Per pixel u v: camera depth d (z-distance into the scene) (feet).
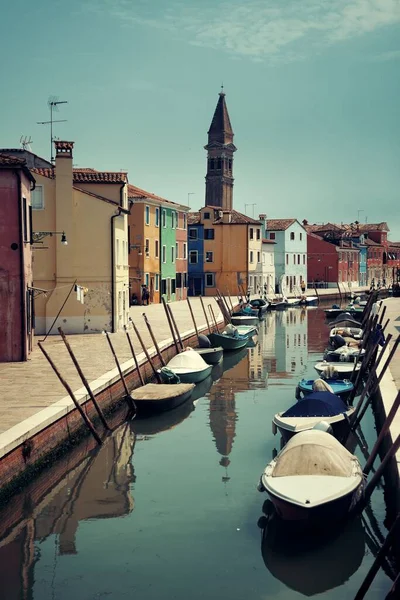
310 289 298.35
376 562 32.40
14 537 42.14
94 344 97.45
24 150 134.72
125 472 53.47
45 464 50.60
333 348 115.03
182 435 64.18
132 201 170.60
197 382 88.58
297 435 47.39
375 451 46.98
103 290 110.52
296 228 283.59
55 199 108.78
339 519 41.37
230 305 183.11
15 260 81.71
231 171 472.03
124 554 39.78
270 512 45.50
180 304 185.06
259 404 77.77
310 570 37.91
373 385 67.62
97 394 64.18
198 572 37.73
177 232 199.72
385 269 386.93
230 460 56.44
